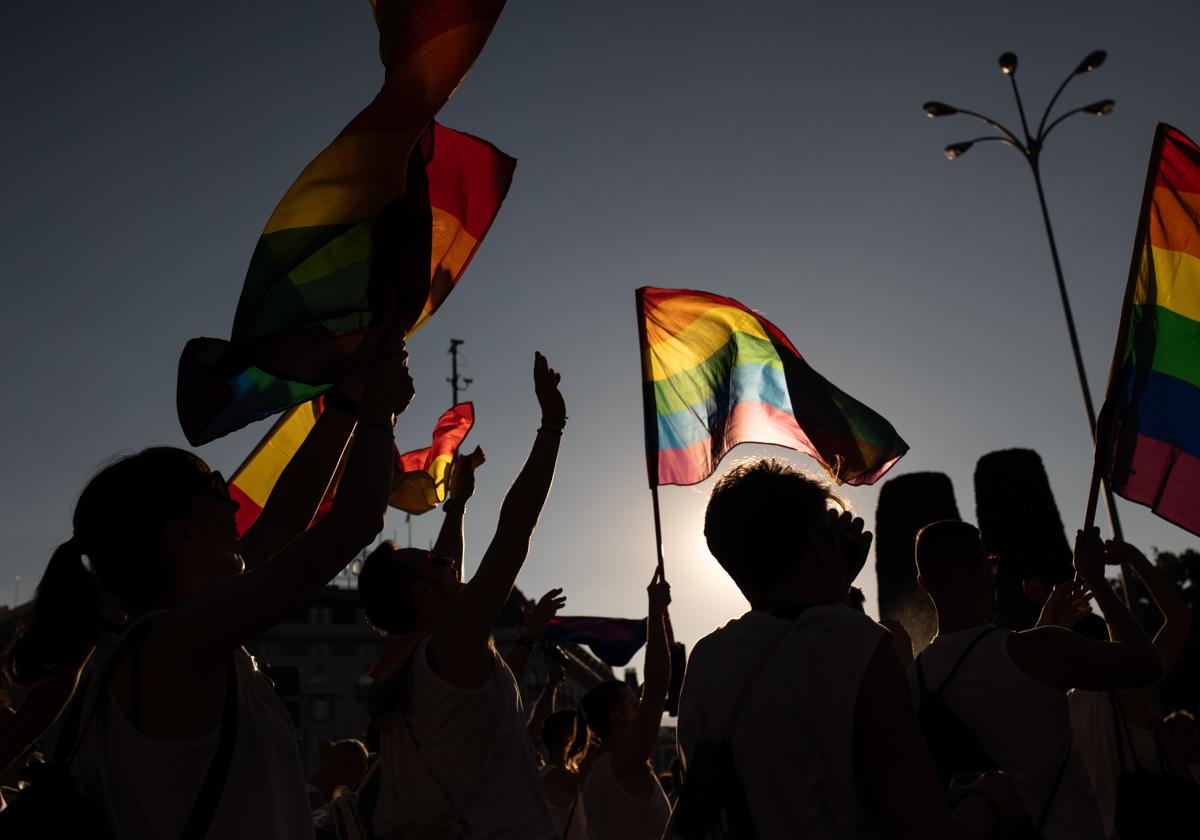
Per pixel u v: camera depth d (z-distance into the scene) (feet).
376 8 10.25
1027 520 40.37
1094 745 13.05
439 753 9.39
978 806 6.64
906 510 47.52
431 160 11.17
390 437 6.67
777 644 7.15
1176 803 12.43
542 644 21.34
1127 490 13.41
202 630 5.71
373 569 10.71
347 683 203.82
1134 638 9.87
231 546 6.82
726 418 16.65
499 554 9.76
